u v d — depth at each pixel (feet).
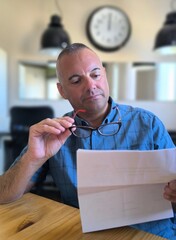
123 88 9.62
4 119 8.96
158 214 2.01
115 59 9.59
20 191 2.32
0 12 8.81
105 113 2.93
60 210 2.10
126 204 1.91
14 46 9.05
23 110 7.58
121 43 9.45
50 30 8.09
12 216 2.00
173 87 9.84
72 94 2.71
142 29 9.62
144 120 3.02
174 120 9.98
